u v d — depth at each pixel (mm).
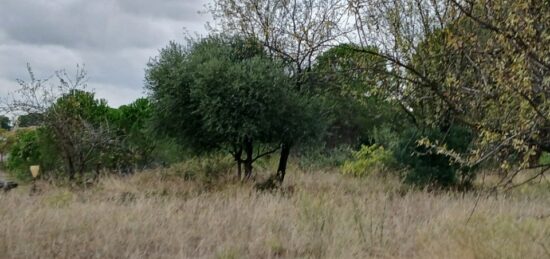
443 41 6379
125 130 20141
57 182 14664
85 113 18641
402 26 9391
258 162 18188
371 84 7836
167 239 7988
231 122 14555
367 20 8852
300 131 15102
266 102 14523
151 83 15859
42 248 7402
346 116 19078
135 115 20250
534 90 5203
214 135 15289
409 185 13672
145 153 19688
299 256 7441
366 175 15914
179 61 15562
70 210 9508
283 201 10469
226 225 8680
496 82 5617
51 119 17297
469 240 7168
